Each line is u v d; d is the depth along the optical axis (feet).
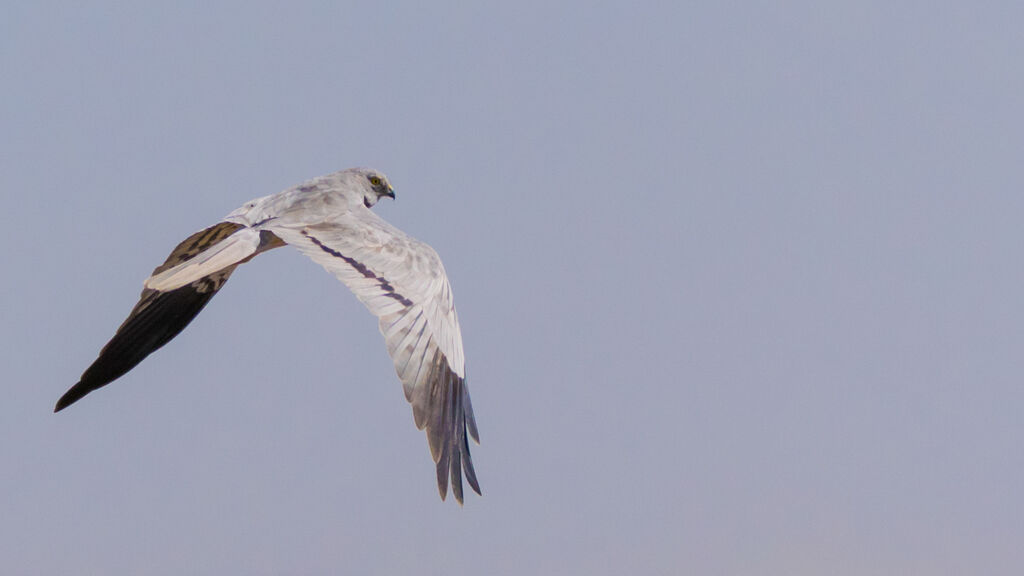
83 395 42.83
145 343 44.06
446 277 40.81
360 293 38.99
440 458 37.65
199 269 40.47
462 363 40.01
